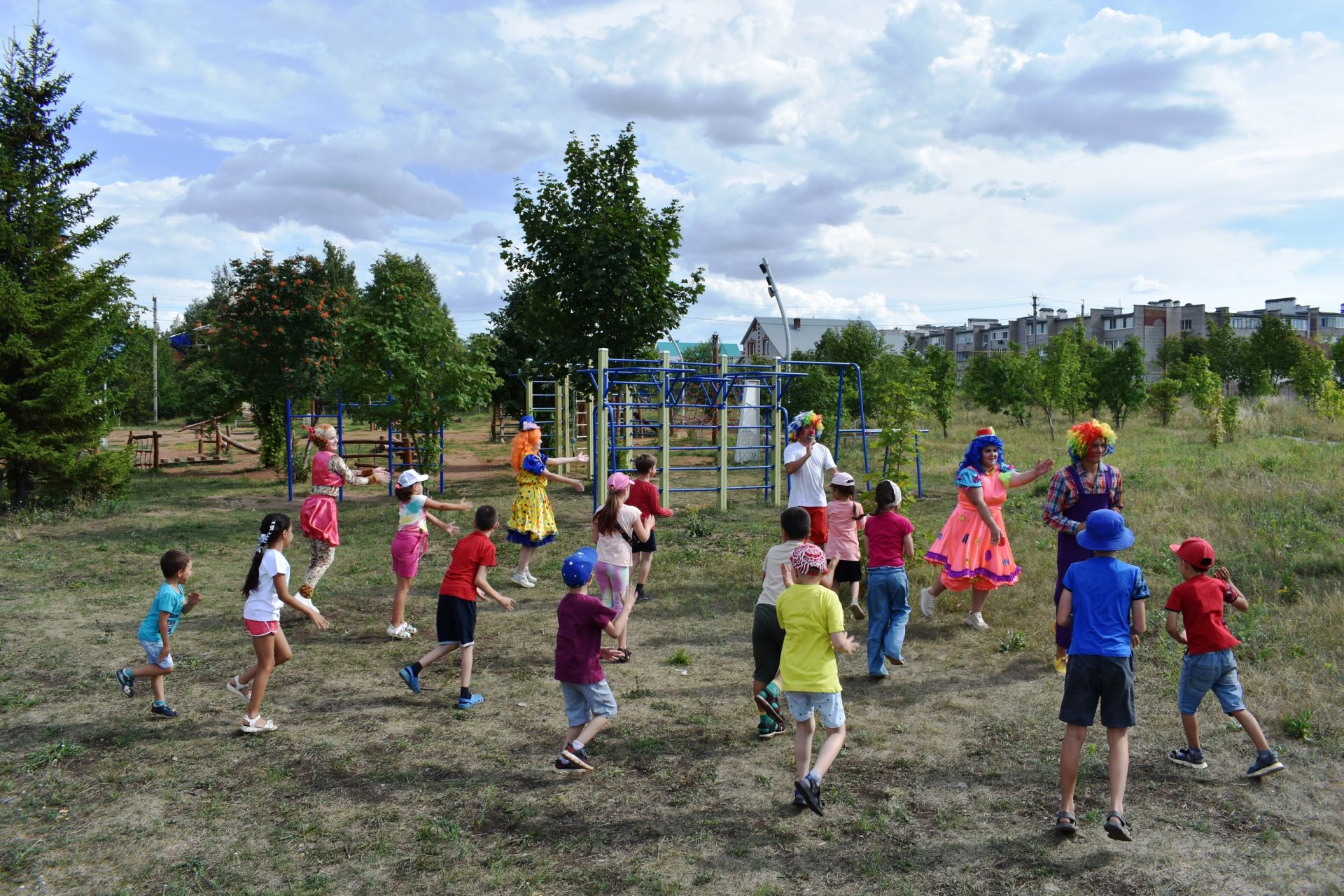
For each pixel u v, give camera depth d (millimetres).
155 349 51875
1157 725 5707
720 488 14953
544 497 10102
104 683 6754
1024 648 7332
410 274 17562
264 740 5723
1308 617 7488
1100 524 4520
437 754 5523
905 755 5395
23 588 9719
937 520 13055
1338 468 15000
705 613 8656
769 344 81562
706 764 5328
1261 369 43906
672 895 3936
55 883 4062
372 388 17016
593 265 17094
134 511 15297
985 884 3982
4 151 15219
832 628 4691
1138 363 27922
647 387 18484
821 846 4352
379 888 4031
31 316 14547
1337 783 4867
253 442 33531
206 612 8852
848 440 25234
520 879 4078
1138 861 4141
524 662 7367
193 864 4207
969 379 33281
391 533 13305
